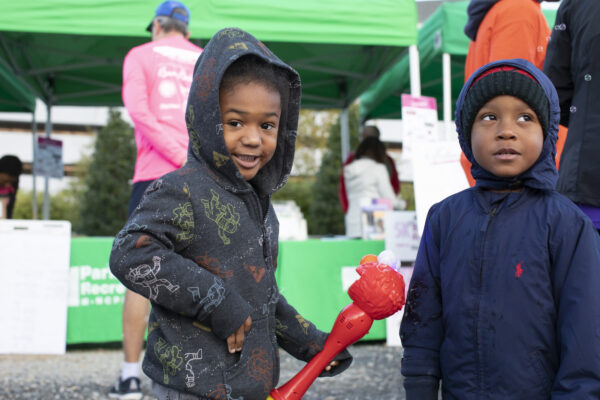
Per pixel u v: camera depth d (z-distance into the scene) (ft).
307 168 38.27
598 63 4.70
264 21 11.59
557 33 5.24
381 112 20.95
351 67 18.38
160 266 3.42
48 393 8.60
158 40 8.67
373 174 14.78
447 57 12.98
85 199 36.14
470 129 3.94
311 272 11.68
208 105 3.68
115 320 11.23
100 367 10.53
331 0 11.84
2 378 9.53
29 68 16.65
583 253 3.49
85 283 11.13
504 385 3.50
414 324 3.99
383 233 12.70
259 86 3.75
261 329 3.72
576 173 4.68
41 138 17.83
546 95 3.75
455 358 3.72
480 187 3.94
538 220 3.65
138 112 8.12
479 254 3.73
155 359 3.67
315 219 33.32
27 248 10.44
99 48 16.05
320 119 38.32
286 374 9.80
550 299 3.53
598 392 3.24
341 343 3.97
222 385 3.52
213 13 11.41
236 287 3.65
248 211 3.85
